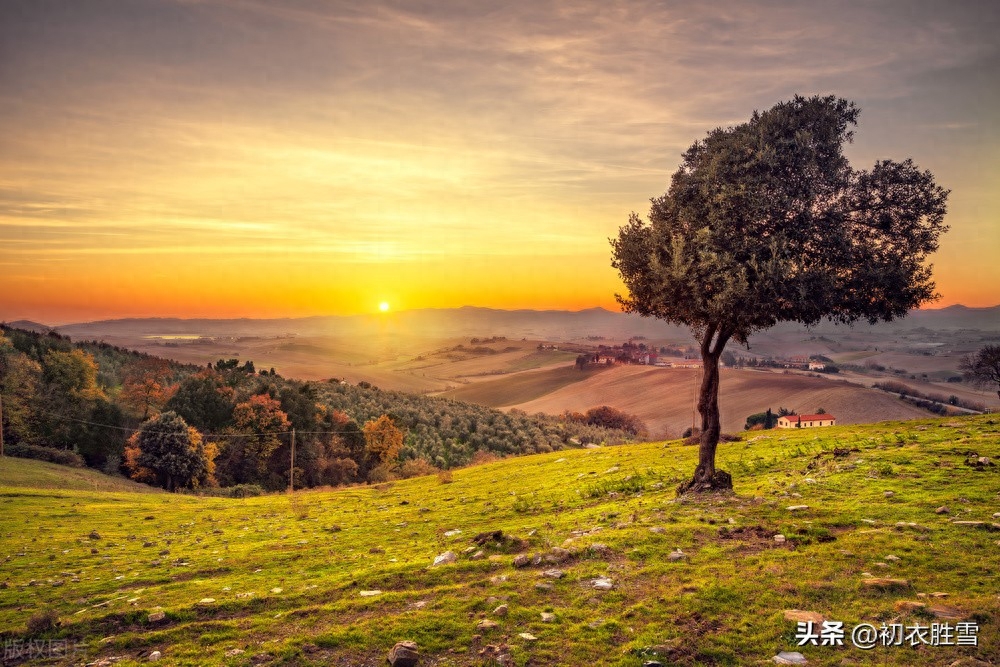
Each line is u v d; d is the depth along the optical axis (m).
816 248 21.75
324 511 36.66
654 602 13.02
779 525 18.00
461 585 15.08
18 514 37.88
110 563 22.30
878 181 22.00
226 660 11.54
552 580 14.81
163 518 37.09
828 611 12.00
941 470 23.48
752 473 30.38
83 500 47.78
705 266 21.44
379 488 51.69
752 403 188.75
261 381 161.88
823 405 174.38
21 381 101.56
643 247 24.66
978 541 14.96
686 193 23.50
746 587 13.32
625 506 24.47
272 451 108.75
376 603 14.16
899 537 15.77
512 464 52.97
